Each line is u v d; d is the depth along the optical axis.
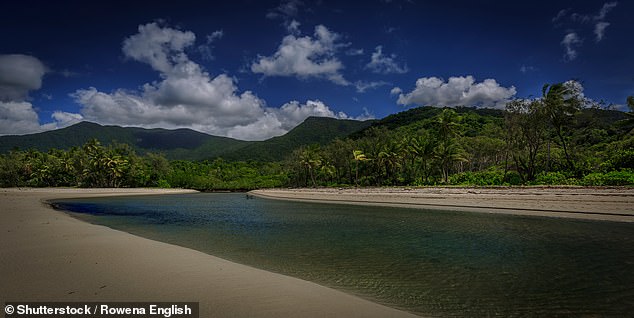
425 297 7.92
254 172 115.94
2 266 9.95
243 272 9.51
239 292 7.84
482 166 71.69
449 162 56.44
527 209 23.39
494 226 17.83
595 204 22.05
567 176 38.47
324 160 77.38
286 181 94.12
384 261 11.23
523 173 44.41
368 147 72.31
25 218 22.73
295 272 10.08
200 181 94.25
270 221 22.89
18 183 93.81
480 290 8.33
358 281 9.16
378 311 6.86
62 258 10.98
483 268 10.18
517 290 8.28
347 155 76.19
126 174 93.81
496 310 7.13
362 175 77.50
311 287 8.30
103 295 7.58
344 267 10.57
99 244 13.47
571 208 21.88
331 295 7.75
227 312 6.64
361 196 42.09
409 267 10.45
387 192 43.34
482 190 34.44
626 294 7.84
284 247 13.78
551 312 6.98
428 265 10.65
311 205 36.59
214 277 8.99
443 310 7.16
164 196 65.94
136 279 8.75
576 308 7.14
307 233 17.31
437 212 25.25
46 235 15.63
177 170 113.75
